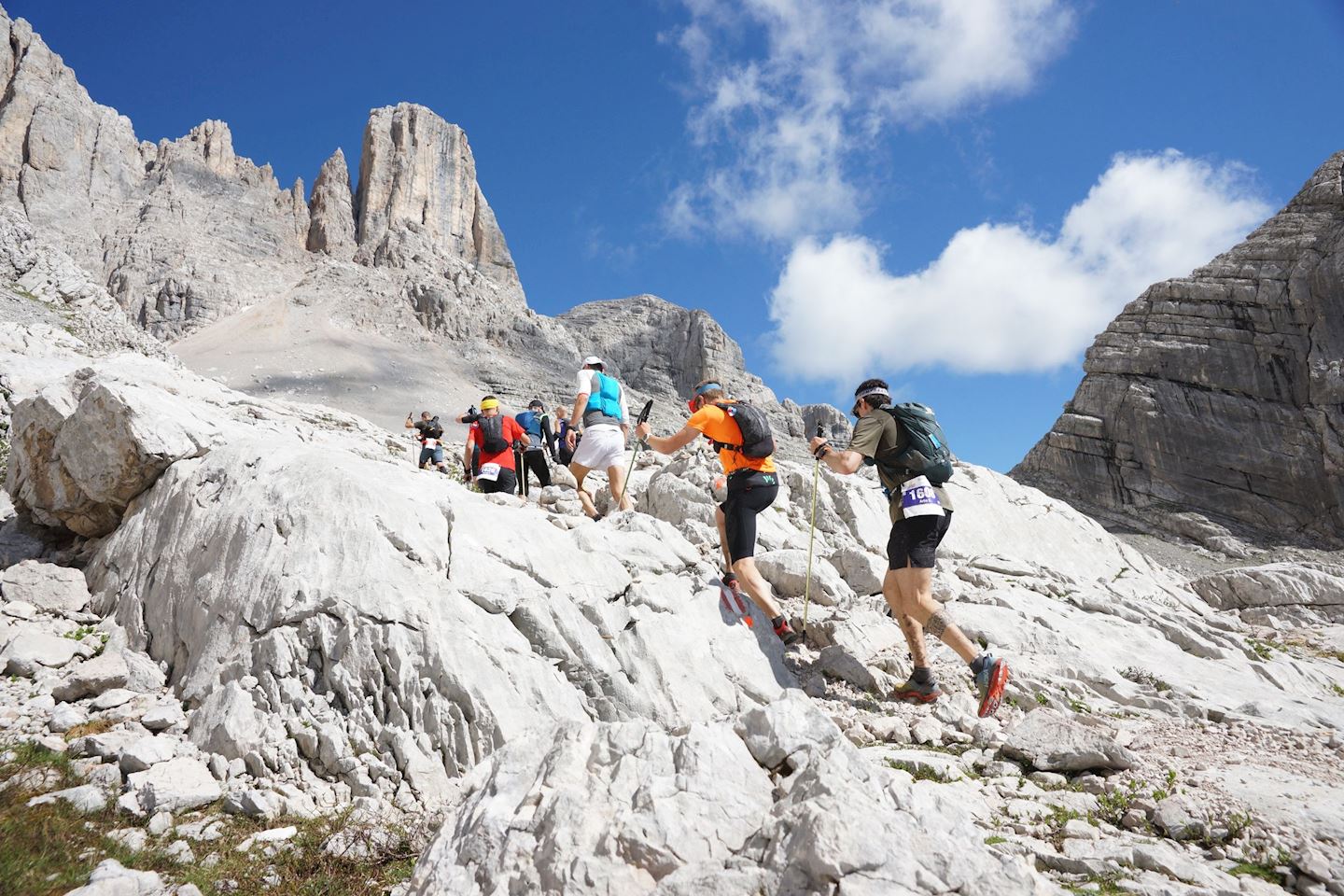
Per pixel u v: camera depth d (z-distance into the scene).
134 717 5.34
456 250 185.00
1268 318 45.97
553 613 5.93
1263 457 43.41
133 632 6.29
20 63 149.25
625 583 6.60
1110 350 51.19
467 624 5.61
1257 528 42.50
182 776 4.64
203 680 5.48
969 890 2.77
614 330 176.62
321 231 169.88
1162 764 4.97
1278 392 44.56
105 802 4.34
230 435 7.66
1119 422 48.31
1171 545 42.38
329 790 4.74
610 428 9.16
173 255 147.25
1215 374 46.59
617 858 3.04
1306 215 48.31
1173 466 45.78
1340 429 41.72
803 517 10.36
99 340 51.94
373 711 5.14
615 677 5.75
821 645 6.98
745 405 6.65
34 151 144.00
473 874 3.23
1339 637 10.28
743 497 6.55
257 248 161.12
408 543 6.05
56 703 5.54
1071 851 3.75
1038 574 9.99
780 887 2.81
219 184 167.62
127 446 7.07
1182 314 49.34
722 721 3.81
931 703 6.03
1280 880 3.58
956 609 7.93
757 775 3.46
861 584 8.43
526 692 5.36
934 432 6.01
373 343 140.88
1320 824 4.02
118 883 3.42
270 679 5.27
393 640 5.37
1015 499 12.80
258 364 122.12
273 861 3.97
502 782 3.66
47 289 54.19
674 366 172.00
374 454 10.64
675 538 7.48
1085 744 4.84
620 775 3.41
